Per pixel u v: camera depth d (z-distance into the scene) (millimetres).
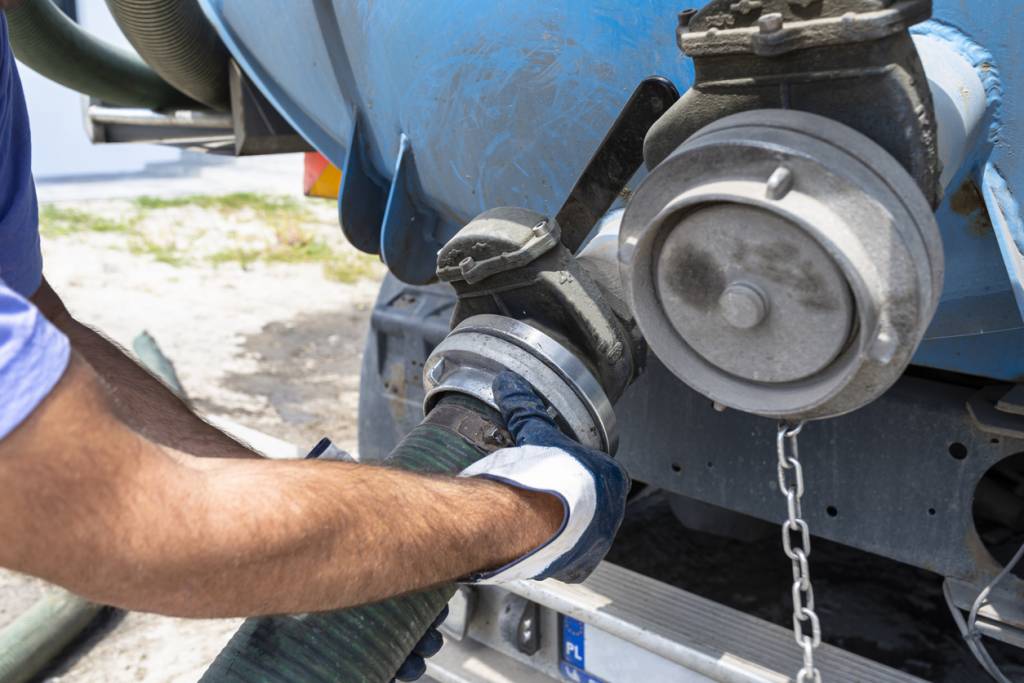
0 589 2734
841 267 903
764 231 957
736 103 1028
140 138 3408
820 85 965
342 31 1837
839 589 2359
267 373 4449
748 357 1022
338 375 4438
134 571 779
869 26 895
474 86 1592
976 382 1693
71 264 6133
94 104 3367
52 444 736
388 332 2422
